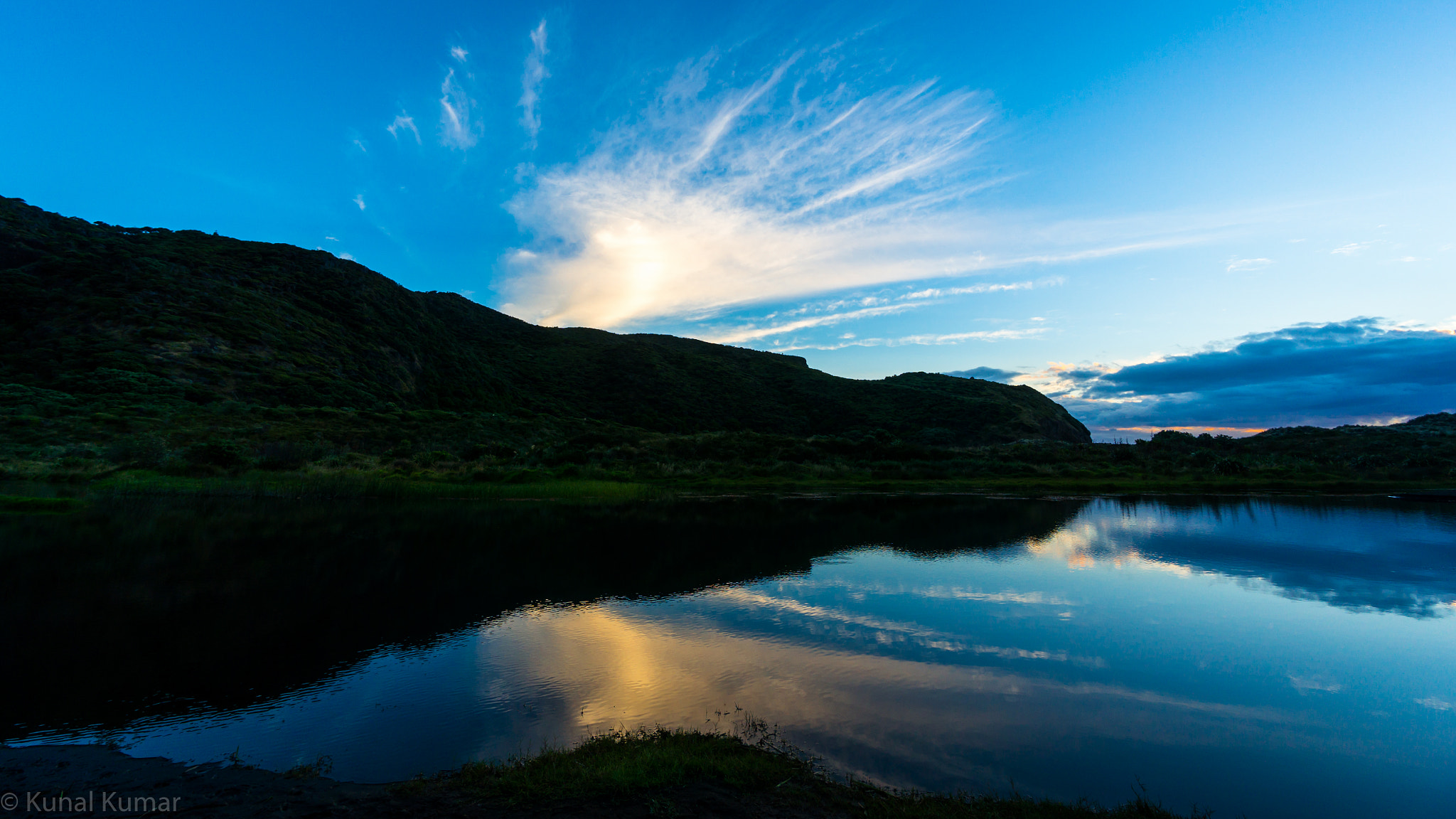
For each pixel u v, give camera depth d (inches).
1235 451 2453.2
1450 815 241.1
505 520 1053.2
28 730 309.1
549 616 511.8
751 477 1713.8
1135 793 250.7
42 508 1005.8
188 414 1923.0
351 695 351.6
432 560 733.9
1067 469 1899.6
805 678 373.1
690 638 450.9
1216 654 422.6
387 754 280.2
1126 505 1283.2
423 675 380.8
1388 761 283.4
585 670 387.5
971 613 518.3
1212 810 242.1
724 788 236.8
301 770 262.5
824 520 1072.2
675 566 706.2
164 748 289.3
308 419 2110.0
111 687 365.1
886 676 376.8
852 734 298.2
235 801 233.9
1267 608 534.3
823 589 601.3
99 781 252.8
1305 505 1284.4
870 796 235.5
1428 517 1110.4
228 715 325.7
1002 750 285.4
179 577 636.1
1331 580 636.1
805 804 225.3
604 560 735.7
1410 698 353.4
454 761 271.9
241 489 1278.3
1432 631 469.7
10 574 633.6
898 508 1232.8
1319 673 390.9
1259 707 340.2
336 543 824.9
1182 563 716.0
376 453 1920.5
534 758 268.7
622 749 271.7
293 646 440.8
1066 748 288.8
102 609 527.2
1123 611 522.6
